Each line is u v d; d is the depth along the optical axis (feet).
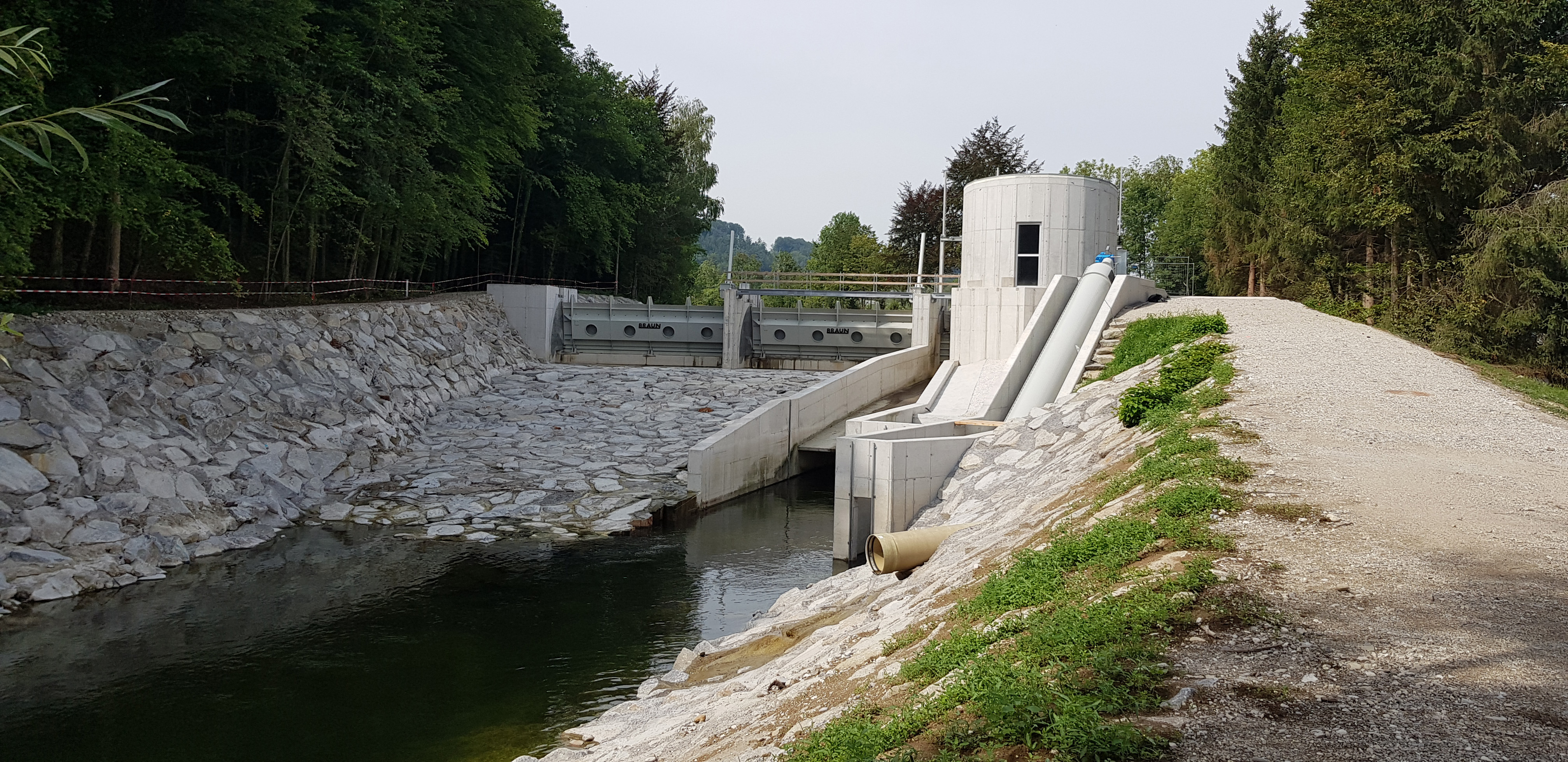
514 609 60.29
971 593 33.45
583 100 188.55
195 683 47.16
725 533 83.71
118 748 39.78
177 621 55.83
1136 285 108.06
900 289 255.29
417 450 96.53
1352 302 131.13
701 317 148.36
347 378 97.60
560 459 96.73
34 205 67.62
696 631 56.59
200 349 85.05
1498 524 31.07
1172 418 51.83
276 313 97.35
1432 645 21.12
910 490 72.64
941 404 99.45
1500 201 108.37
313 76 108.99
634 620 58.65
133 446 71.00
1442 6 113.09
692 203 247.91
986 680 20.45
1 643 51.13
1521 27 110.11
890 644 30.86
